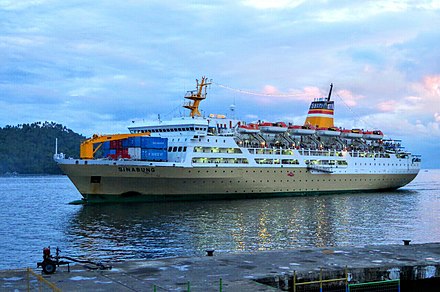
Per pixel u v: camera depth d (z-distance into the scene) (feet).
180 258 86.48
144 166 254.68
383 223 201.16
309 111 396.78
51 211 253.65
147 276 73.00
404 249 95.96
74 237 164.86
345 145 375.45
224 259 85.61
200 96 307.17
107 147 277.64
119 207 244.42
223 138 288.30
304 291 75.10
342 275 77.41
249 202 274.98
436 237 168.55
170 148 284.41
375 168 368.68
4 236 170.09
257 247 144.77
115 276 72.84
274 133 334.44
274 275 73.87
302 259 85.87
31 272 69.00
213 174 275.80
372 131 395.55
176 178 264.93
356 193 359.66
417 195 368.48
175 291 65.46
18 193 452.35
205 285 68.33
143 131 307.37
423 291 82.84
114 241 155.33
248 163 293.02
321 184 334.24
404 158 394.73
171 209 237.04
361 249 95.71
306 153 331.16
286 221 200.54
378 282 75.20
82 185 255.09
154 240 155.94
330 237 163.94
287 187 314.35
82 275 73.15
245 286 67.92
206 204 260.83
